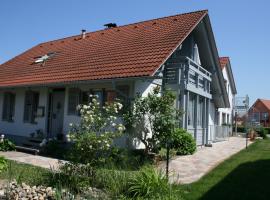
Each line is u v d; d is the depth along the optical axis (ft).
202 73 63.05
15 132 68.54
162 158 44.70
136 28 69.67
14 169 33.63
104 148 29.58
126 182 26.94
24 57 84.94
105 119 31.65
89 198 24.58
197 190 29.66
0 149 53.21
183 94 54.13
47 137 60.44
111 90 52.39
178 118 44.80
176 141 51.01
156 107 43.91
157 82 54.03
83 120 31.17
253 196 27.86
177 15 66.85
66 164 29.45
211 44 68.39
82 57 65.16
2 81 72.49
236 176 35.68
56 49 79.71
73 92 57.98
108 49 63.26
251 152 59.11
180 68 54.54
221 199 26.99
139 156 41.81
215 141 83.25
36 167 36.78
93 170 29.07
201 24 64.44
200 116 67.26
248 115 108.68
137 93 46.21
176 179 33.01
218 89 79.20
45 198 24.12
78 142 29.22
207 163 44.65
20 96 68.69
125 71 49.80
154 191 25.58
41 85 58.80
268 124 244.01
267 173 37.42
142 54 53.78
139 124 45.16
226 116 115.34
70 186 26.99
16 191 24.79
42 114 62.90
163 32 60.70
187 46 64.34
